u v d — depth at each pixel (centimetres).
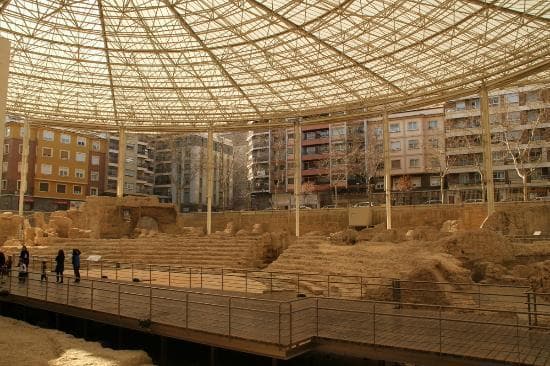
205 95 4197
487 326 1329
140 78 3900
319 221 4938
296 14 2842
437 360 1072
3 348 1289
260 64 3581
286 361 1291
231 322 1380
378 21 2859
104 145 8294
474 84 3528
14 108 4366
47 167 7400
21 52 3475
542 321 1416
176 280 2442
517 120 6147
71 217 4584
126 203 4406
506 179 6303
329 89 3888
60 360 1173
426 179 7294
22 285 2133
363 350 1156
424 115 7356
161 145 9362
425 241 2636
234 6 2853
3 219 3931
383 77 3619
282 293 1991
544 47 2792
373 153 6488
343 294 1925
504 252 2400
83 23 3130
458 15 2720
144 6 2978
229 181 9119
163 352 1366
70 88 4100
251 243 3328
